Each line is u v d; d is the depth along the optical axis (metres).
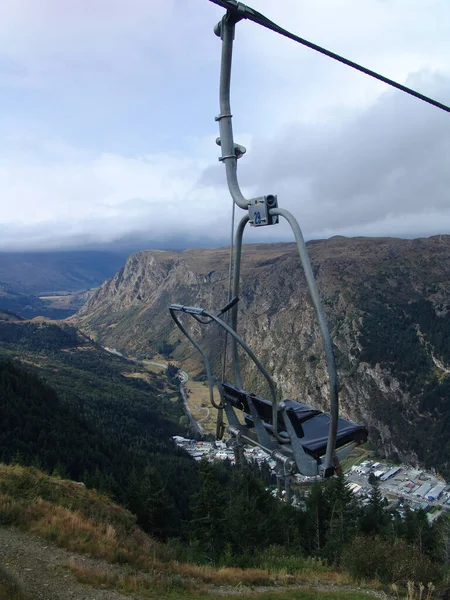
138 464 80.19
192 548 25.39
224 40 5.84
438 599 16.22
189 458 118.06
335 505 41.19
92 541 16.55
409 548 20.39
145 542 21.64
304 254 5.42
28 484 22.45
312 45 5.90
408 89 6.81
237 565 21.30
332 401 5.48
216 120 6.27
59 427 77.81
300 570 19.88
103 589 12.84
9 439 65.06
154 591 13.69
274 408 5.97
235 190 6.19
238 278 6.80
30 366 178.00
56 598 11.65
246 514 33.34
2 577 11.09
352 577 18.58
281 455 6.05
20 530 16.19
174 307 7.18
